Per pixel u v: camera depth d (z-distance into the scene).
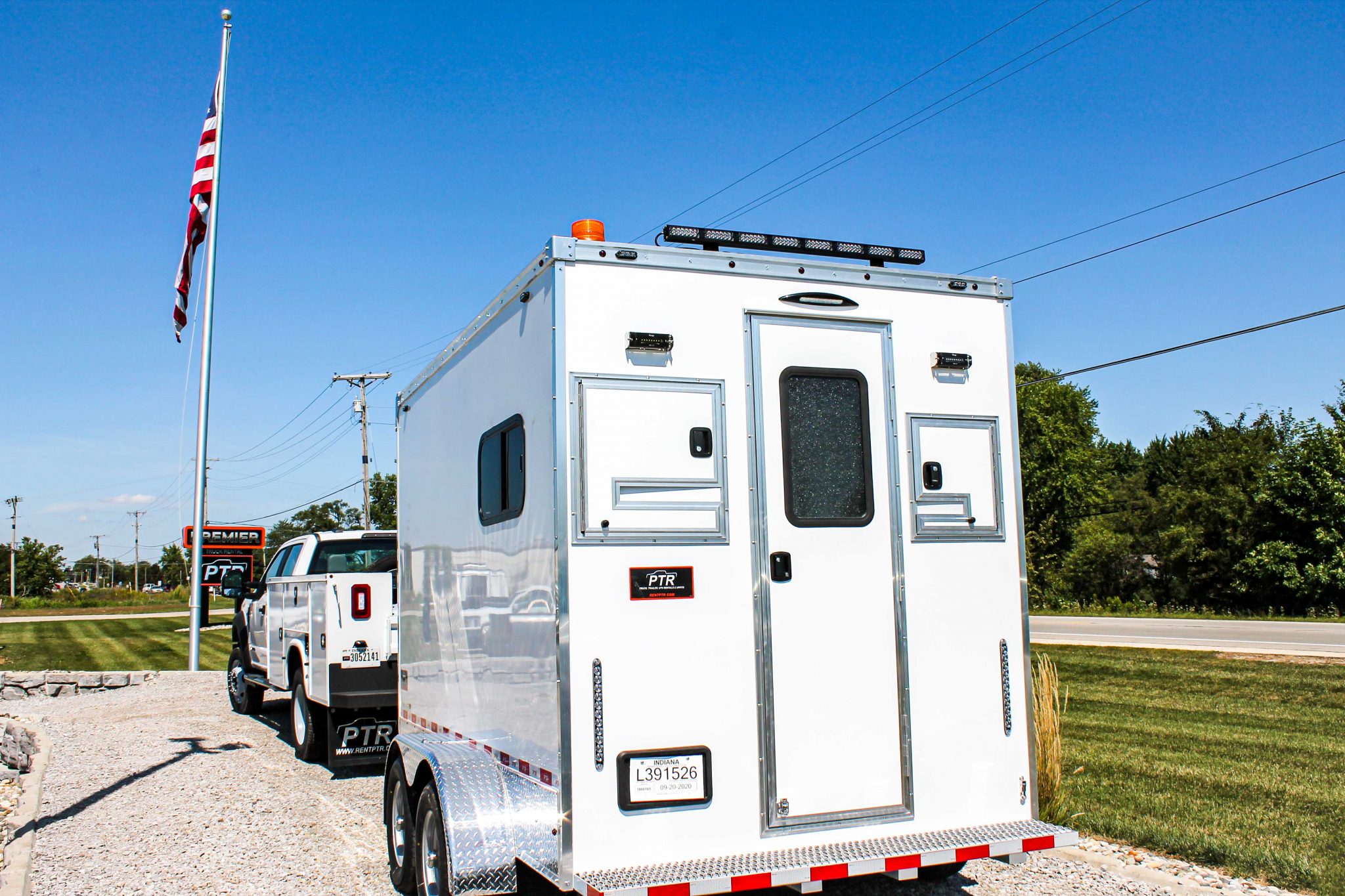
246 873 5.60
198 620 16.66
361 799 7.39
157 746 9.81
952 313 4.54
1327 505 28.47
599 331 3.88
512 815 4.14
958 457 4.47
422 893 4.66
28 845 6.12
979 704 4.37
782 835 3.94
